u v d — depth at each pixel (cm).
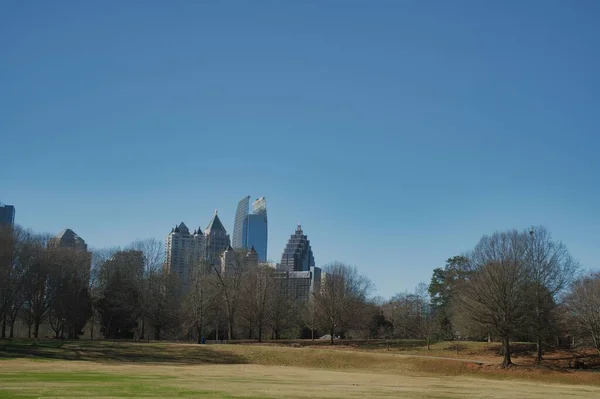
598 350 7231
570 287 7806
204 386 3731
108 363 6888
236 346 8694
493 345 9025
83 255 11544
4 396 2672
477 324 7362
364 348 9619
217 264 13188
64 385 3403
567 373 6612
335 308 10788
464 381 5694
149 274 10812
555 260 7575
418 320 12038
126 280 10788
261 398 3025
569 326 7606
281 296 11875
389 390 4012
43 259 10356
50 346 8031
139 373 5012
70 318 10394
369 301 15475
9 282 9250
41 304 10450
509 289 7194
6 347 7706
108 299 10731
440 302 10975
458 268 10731
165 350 8256
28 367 5438
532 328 7150
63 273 10638
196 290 10638
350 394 3522
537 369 6844
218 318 11444
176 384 3825
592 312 7231
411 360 7494
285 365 7750
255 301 11181
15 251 9619
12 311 10062
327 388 3975
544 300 7406
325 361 7775
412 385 4706
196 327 11344
